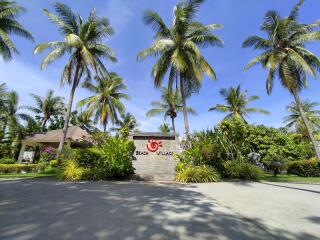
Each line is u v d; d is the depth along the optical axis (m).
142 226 3.54
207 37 15.53
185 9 15.21
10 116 27.91
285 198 6.29
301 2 18.14
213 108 31.16
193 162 12.19
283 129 35.78
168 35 16.11
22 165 17.34
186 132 14.79
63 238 2.95
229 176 12.96
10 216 3.91
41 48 16.33
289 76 18.36
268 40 19.72
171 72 17.14
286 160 17.17
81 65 18.62
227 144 14.08
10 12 17.72
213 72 15.12
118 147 11.69
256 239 3.11
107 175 10.97
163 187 8.41
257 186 9.19
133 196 6.18
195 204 5.30
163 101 30.55
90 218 3.89
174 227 3.54
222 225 3.70
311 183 11.13
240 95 31.03
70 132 23.94
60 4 17.14
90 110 25.47
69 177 10.52
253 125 21.41
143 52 15.39
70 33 17.81
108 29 18.64
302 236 3.24
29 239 2.88
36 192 6.49
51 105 32.34
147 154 12.88
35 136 23.73
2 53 17.88
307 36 17.89
